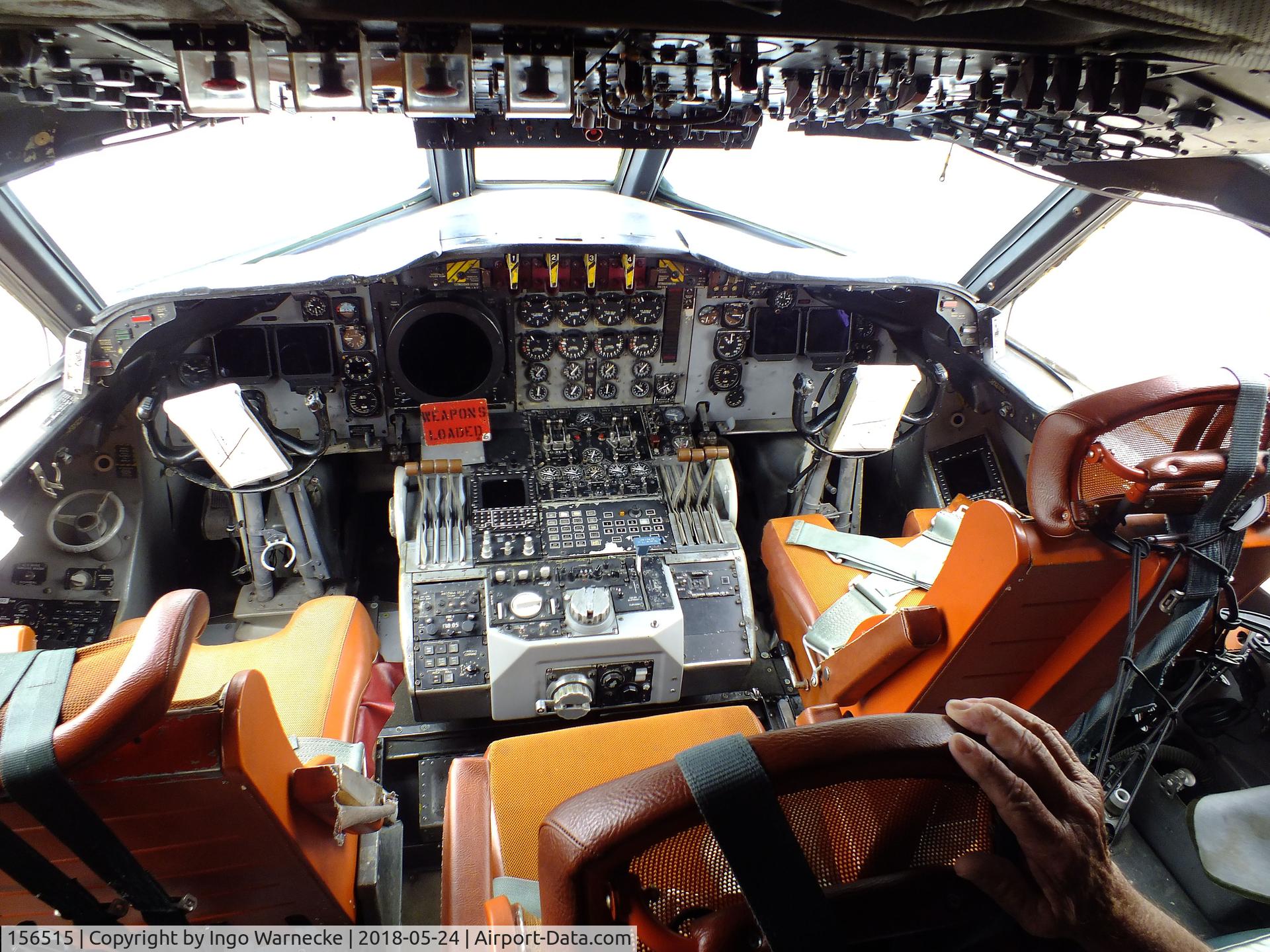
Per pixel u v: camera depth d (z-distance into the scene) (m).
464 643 2.99
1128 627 1.87
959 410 4.14
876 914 0.83
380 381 3.66
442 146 2.29
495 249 3.23
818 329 3.87
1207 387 1.54
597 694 3.00
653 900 0.83
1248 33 1.20
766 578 4.07
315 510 3.79
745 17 1.39
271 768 1.18
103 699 0.97
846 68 1.75
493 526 3.36
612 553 3.28
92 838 1.07
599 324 3.69
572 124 2.21
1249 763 2.52
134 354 3.17
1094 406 1.60
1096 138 2.07
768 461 4.46
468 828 1.60
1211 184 2.26
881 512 4.50
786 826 0.70
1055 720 2.33
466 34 1.40
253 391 3.04
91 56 1.57
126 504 3.38
